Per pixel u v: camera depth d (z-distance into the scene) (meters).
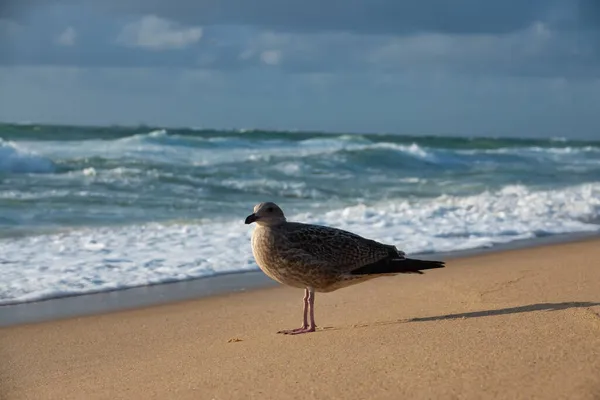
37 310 3.60
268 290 3.92
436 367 2.56
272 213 3.16
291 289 3.93
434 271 4.11
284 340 2.99
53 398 2.60
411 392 2.41
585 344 2.69
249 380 2.57
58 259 4.43
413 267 3.17
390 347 2.76
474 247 4.84
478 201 6.79
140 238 4.98
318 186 8.31
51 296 3.80
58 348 3.11
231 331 3.24
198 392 2.52
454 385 2.43
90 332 3.29
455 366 2.55
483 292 3.54
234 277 4.17
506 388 2.40
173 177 8.30
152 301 3.74
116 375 2.76
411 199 7.41
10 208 6.05
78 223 5.49
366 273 3.15
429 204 6.66
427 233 5.23
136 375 2.73
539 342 2.72
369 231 5.27
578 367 2.51
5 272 4.14
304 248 3.12
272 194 7.59
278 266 3.14
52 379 2.78
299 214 6.03
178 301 3.73
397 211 6.17
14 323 3.42
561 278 3.71
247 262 4.45
